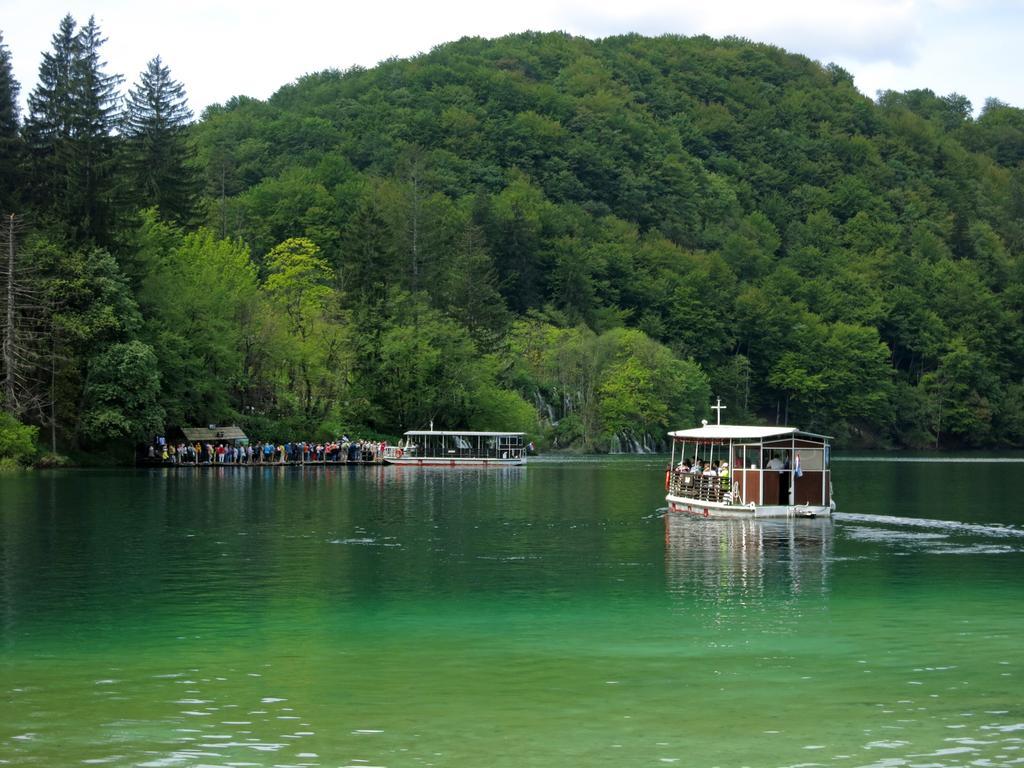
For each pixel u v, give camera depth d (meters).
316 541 55.34
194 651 31.11
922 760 22.38
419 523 64.38
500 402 173.00
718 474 70.19
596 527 62.78
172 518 65.31
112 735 23.72
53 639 32.56
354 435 154.25
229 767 21.86
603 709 25.62
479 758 22.39
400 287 182.75
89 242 120.38
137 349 115.94
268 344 144.62
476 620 35.50
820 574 45.12
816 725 24.50
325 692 26.95
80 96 138.88
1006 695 26.83
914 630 34.00
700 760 22.31
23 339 113.38
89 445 120.56
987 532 60.94
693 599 39.31
